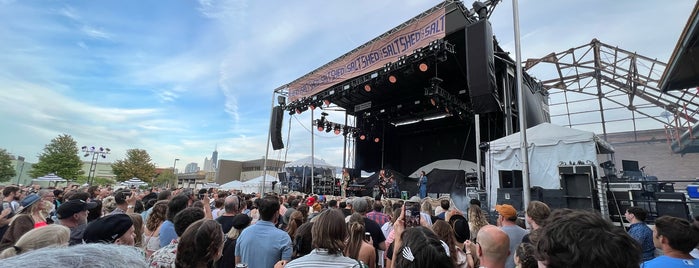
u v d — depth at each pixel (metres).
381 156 22.61
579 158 7.21
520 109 5.68
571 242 0.99
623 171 9.01
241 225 3.21
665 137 14.48
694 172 13.38
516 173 7.80
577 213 1.10
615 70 14.56
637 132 15.33
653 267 2.06
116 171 38.69
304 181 18.34
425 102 18.22
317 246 2.07
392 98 19.58
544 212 2.97
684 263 1.99
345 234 2.13
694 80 8.32
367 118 22.05
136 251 0.83
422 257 1.39
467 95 16.53
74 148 32.03
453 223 3.61
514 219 3.21
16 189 5.47
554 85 17.45
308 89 14.63
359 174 20.67
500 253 1.68
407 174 22.91
